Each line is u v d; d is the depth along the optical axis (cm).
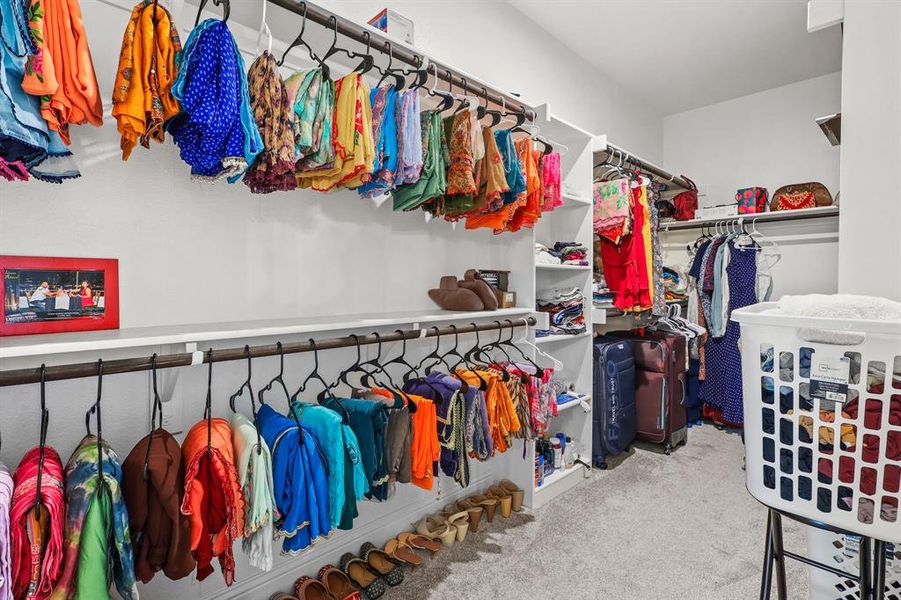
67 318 123
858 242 122
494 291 226
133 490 107
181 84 103
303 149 130
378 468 151
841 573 91
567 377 278
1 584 83
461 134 169
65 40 94
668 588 170
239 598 158
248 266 159
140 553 106
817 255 354
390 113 151
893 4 117
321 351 180
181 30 138
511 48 271
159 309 140
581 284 272
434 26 228
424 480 163
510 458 242
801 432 82
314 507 129
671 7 274
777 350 83
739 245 345
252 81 123
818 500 81
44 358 117
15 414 118
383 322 168
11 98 85
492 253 253
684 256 421
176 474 109
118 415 133
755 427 88
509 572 180
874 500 75
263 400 164
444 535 197
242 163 111
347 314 187
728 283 346
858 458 75
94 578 94
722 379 352
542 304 266
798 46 315
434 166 163
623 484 260
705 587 170
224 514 116
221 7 144
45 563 89
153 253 139
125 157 114
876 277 119
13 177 98
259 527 120
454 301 208
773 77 360
